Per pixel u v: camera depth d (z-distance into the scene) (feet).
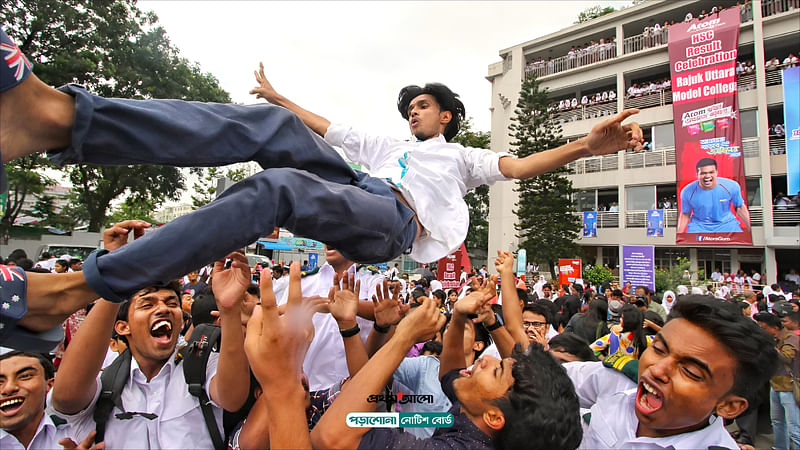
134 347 7.13
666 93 68.28
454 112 9.49
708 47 63.00
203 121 4.77
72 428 6.77
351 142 9.40
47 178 65.10
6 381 6.19
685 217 63.41
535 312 12.17
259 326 4.71
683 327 5.78
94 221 65.67
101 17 51.11
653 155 69.10
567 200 69.21
